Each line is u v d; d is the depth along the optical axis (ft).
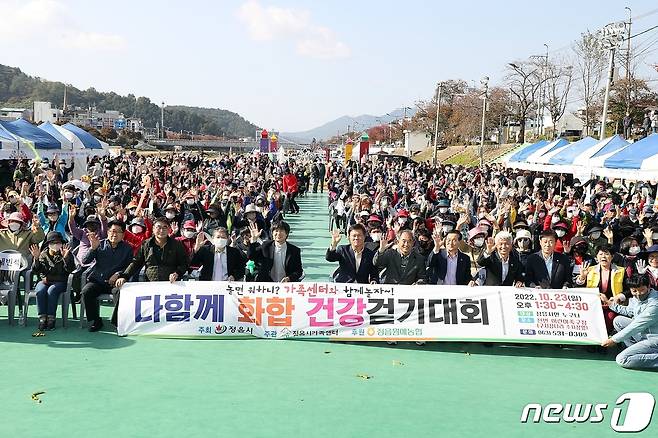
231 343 28.14
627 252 35.14
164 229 29.96
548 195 75.92
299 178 134.62
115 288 29.78
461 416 20.68
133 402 21.09
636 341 26.89
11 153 77.51
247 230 36.22
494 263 29.73
